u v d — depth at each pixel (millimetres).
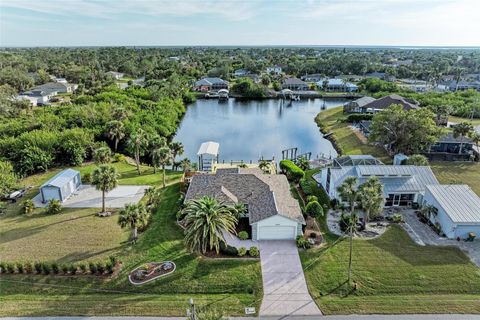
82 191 48938
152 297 27953
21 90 130625
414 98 112125
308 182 50438
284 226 36000
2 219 40406
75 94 123438
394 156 61250
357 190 37000
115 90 109625
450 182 52062
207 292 28656
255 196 41688
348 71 198125
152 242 35375
